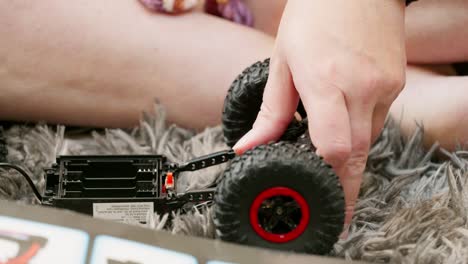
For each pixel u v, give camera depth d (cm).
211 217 65
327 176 59
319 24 63
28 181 67
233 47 79
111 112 79
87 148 78
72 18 75
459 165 75
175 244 59
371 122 64
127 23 76
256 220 60
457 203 68
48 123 79
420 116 77
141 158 68
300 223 60
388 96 64
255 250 59
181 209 67
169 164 68
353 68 62
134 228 59
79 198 65
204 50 78
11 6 73
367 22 64
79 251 58
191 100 79
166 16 78
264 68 69
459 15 80
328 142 61
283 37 64
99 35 75
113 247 58
